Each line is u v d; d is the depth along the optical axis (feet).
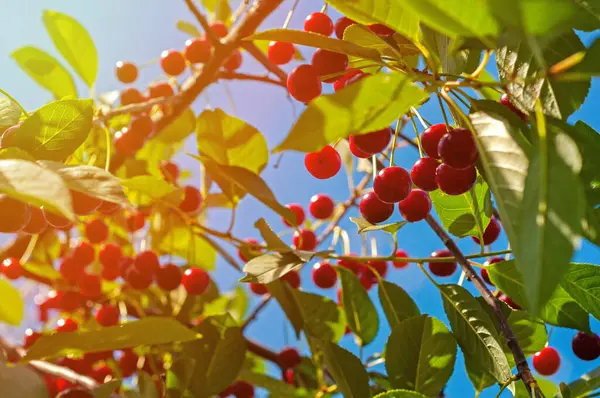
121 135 1.95
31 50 2.03
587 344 1.73
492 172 1.24
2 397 1.37
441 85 1.30
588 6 1.18
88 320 2.24
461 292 1.70
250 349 2.44
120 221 2.19
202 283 2.08
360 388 1.75
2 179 1.06
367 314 2.02
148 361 2.15
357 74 1.45
